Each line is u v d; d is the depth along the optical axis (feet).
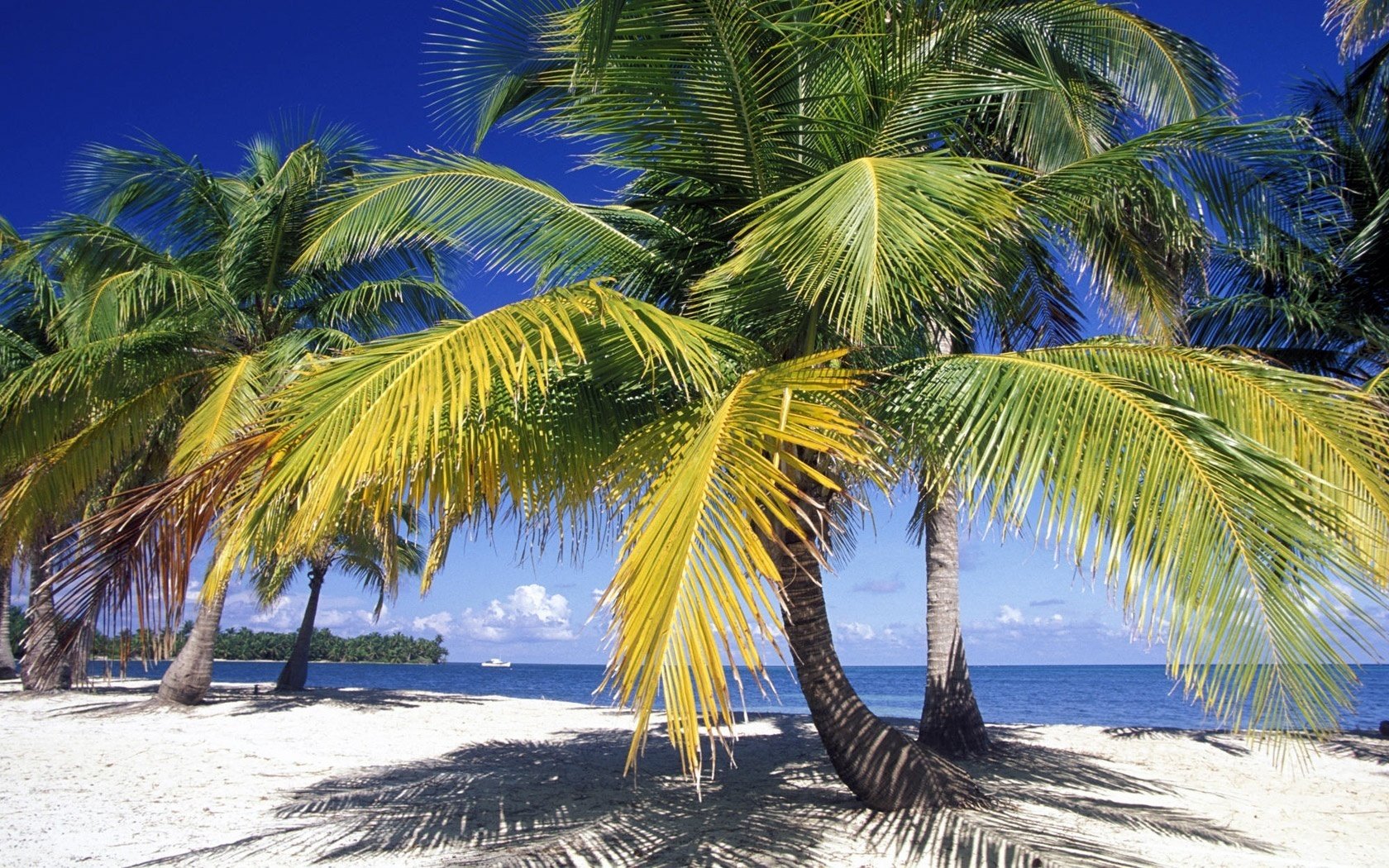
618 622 9.17
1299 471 11.67
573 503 18.74
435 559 21.45
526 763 30.27
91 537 13.52
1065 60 23.15
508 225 20.20
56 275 51.70
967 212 13.61
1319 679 9.53
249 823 20.36
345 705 50.88
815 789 23.38
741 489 10.07
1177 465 11.47
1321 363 36.22
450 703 55.93
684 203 20.59
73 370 32.96
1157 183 20.67
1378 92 35.58
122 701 48.75
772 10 17.16
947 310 18.89
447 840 18.60
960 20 17.95
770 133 18.19
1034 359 15.74
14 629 70.79
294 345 40.06
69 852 17.44
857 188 13.19
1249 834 20.36
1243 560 10.39
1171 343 26.94
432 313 48.24
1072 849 16.79
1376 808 24.09
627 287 21.35
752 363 17.29
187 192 45.32
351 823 20.35
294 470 11.66
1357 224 35.70
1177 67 26.40
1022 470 12.57
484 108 23.31
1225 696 9.98
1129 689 154.81
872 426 16.47
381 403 11.38
